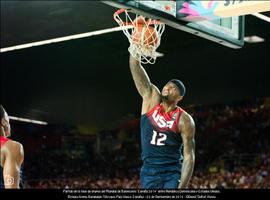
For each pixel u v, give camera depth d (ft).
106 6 32.17
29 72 47.16
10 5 34.22
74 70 47.57
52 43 42.06
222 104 72.69
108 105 55.21
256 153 62.08
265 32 36.58
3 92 50.42
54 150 73.97
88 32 36.55
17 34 37.83
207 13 13.97
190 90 49.29
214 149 66.44
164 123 13.91
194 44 41.57
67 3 32.86
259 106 69.82
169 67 45.24
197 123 71.46
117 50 44.01
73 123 60.23
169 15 14.28
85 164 72.64
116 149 74.79
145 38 14.61
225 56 42.55
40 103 53.36
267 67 42.65
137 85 14.56
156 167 13.88
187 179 13.30
